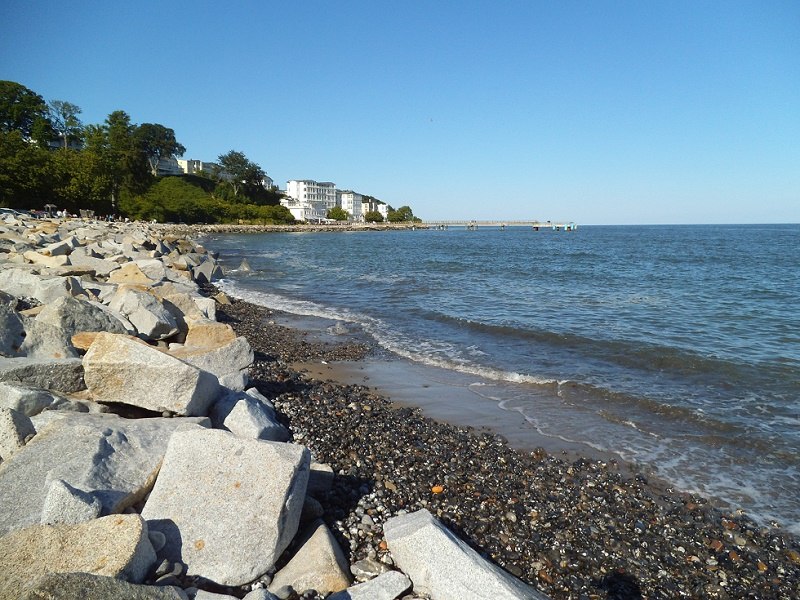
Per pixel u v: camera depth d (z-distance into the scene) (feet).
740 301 68.90
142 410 21.18
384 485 21.27
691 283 89.20
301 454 15.61
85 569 11.49
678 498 21.39
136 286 46.47
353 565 15.38
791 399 32.01
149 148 368.27
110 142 295.89
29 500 13.92
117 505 14.23
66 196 221.05
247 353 32.37
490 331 51.26
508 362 41.01
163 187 347.15
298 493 15.08
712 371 37.40
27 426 17.12
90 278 53.06
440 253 178.29
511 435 27.68
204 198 361.30
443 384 36.17
